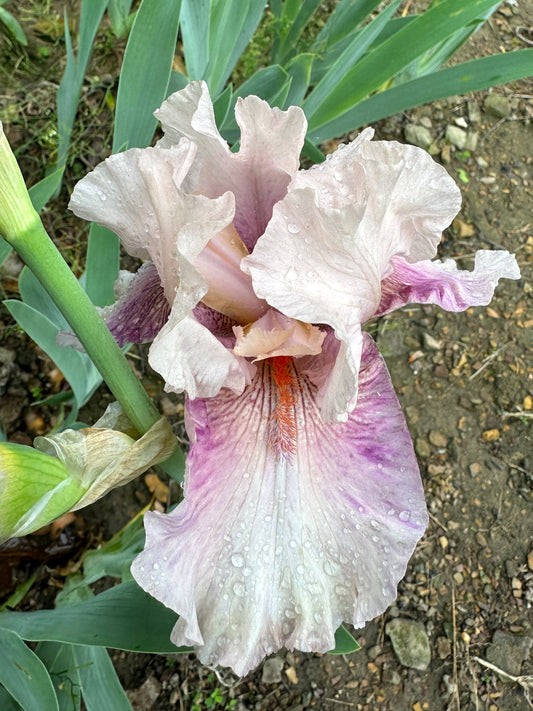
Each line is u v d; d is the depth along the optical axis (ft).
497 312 1.15
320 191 0.43
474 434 1.05
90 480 0.43
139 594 0.56
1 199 0.37
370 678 0.87
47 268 0.40
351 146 0.45
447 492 1.01
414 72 1.14
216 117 0.78
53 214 1.09
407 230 0.45
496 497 1.01
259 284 0.40
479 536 0.98
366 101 0.84
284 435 0.46
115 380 0.44
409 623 0.91
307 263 0.40
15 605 0.83
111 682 0.62
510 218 1.24
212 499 0.43
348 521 0.45
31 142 1.11
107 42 1.20
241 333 0.48
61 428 0.82
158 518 0.40
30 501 0.40
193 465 0.42
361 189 0.41
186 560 0.40
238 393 0.46
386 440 0.47
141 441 0.45
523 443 1.05
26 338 1.00
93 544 0.90
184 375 0.41
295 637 0.43
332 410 0.43
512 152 1.30
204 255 0.46
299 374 0.50
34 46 1.20
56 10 1.24
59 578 0.87
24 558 0.85
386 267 0.46
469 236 1.21
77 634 0.54
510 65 0.76
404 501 0.46
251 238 0.52
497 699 0.88
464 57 1.36
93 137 1.15
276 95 0.81
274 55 1.15
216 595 0.41
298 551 0.43
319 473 0.46
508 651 0.90
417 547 0.97
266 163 0.47
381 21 0.80
